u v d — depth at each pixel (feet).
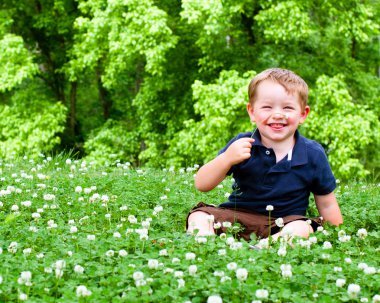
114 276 9.48
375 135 48.39
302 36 49.80
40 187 18.33
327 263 10.76
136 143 58.23
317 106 47.55
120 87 68.18
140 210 15.35
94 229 13.00
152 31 47.16
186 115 55.57
